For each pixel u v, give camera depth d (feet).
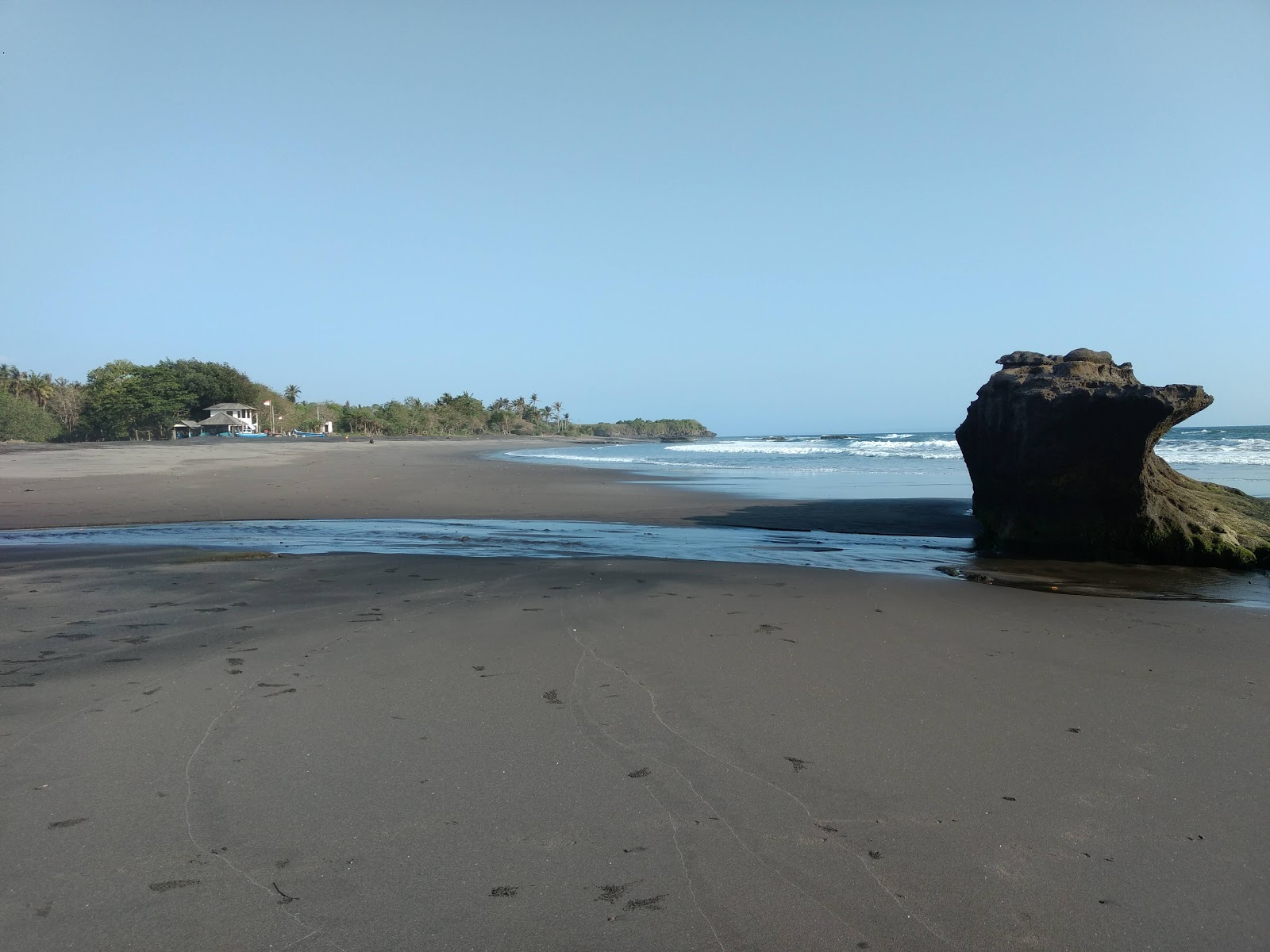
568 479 81.30
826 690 16.02
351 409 390.42
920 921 8.71
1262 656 18.58
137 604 23.45
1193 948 8.33
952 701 15.48
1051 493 35.09
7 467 85.66
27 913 8.62
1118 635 20.42
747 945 8.29
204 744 13.12
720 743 13.39
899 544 38.09
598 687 16.11
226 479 74.64
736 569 29.68
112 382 292.61
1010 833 10.55
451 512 52.29
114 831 10.35
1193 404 30.99
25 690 15.69
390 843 10.14
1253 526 33.27
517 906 8.89
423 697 15.49
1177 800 11.47
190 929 8.40
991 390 38.58
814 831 10.57
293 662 17.67
